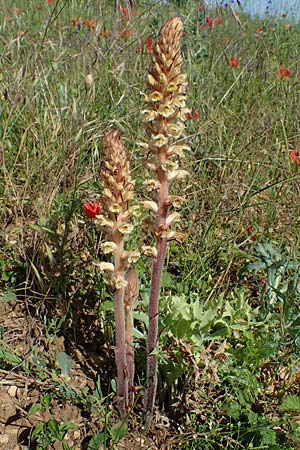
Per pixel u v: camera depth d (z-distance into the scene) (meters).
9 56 1.64
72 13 2.03
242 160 1.36
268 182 1.39
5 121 1.35
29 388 0.94
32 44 1.50
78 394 0.91
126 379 0.86
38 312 1.06
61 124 1.33
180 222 1.28
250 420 0.86
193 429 0.90
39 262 1.12
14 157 1.36
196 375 0.92
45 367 0.96
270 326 1.02
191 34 1.92
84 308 1.08
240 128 1.58
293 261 1.11
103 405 0.93
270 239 1.27
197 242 1.23
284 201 1.39
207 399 0.92
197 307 0.95
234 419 0.91
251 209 1.35
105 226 0.77
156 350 0.84
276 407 0.93
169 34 0.70
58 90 1.47
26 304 1.03
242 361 0.96
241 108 1.78
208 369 0.93
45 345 1.01
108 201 0.75
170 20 0.71
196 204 1.28
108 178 0.74
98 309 1.04
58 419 0.90
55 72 1.46
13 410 0.91
